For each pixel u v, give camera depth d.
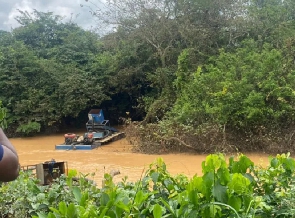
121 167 13.17
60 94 22.31
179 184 2.92
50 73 22.94
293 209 2.49
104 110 25.28
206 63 19.55
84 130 24.31
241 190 2.21
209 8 20.36
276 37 19.11
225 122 14.56
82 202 2.40
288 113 14.66
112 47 23.89
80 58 25.25
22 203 3.61
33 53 24.84
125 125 22.98
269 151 14.45
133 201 2.44
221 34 20.55
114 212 2.18
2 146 1.44
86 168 13.17
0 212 3.87
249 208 2.10
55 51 25.42
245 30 20.14
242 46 20.14
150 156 15.14
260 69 15.42
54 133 23.28
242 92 14.80
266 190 2.86
